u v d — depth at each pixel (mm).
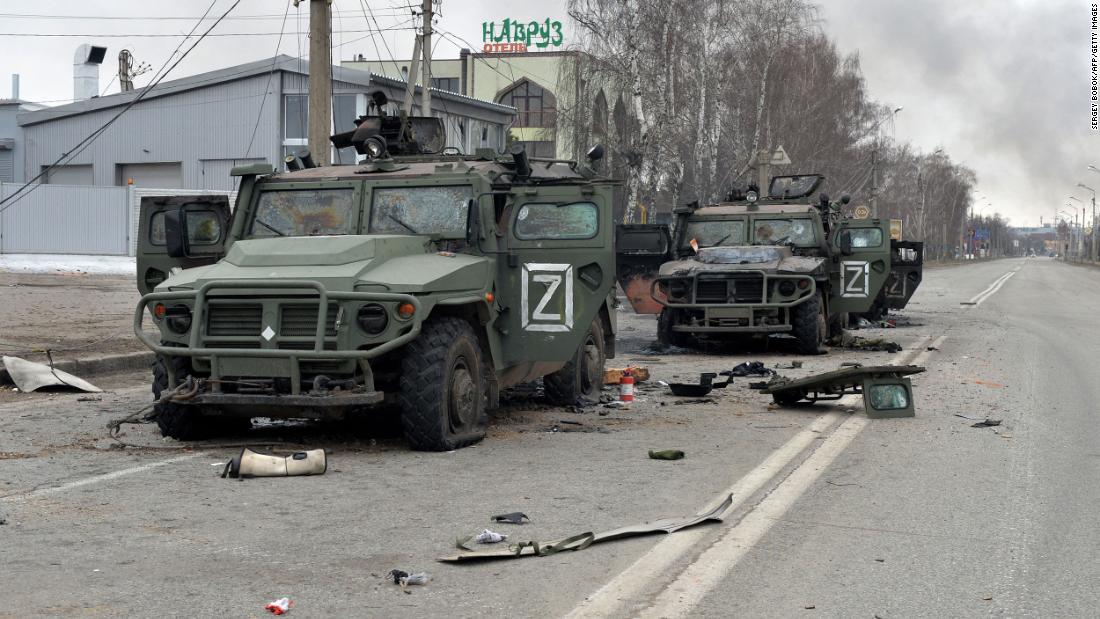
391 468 10219
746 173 56969
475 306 11727
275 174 12828
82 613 6027
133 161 54969
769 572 6992
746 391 16625
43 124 57000
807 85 69375
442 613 6117
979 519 8500
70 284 37875
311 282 10461
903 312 39656
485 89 84000
